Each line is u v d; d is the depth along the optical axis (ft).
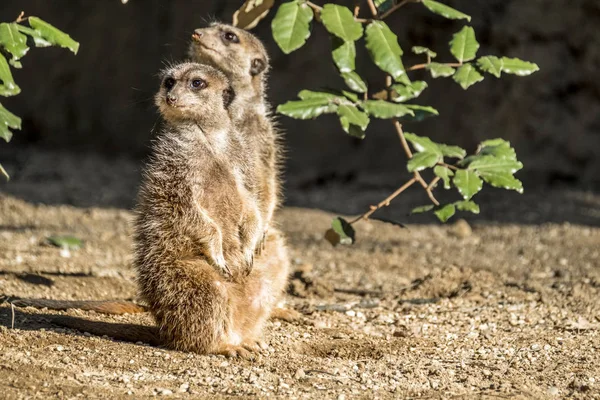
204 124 35.81
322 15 34.58
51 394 27.66
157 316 33.88
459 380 31.12
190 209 34.30
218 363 32.07
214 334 33.09
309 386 29.94
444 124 85.35
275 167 44.98
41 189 82.23
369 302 45.03
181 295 33.14
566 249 60.49
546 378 31.40
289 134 90.27
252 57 44.34
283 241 40.55
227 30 44.37
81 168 92.99
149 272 34.17
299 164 89.61
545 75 83.71
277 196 45.80
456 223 67.36
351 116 34.94
